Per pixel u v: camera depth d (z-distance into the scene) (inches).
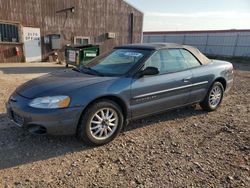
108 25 750.5
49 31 629.9
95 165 119.9
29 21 588.7
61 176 109.9
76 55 467.5
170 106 172.4
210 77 195.2
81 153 131.0
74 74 157.4
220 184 106.3
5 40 557.6
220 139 152.6
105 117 139.8
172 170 116.6
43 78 154.4
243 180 109.2
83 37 701.3
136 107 151.5
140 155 130.5
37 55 620.1
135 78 149.0
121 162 123.0
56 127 126.1
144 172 114.4
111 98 142.0
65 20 655.1
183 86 174.6
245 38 1016.2
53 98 125.6
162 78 161.3
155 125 173.3
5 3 541.3
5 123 164.6
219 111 211.6
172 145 143.2
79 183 105.1
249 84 357.1
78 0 668.7
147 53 161.3
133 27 813.9
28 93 133.8
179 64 176.7
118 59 167.8
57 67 521.3
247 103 241.4
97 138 138.3
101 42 748.0
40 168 115.7
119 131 148.0
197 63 190.7
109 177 110.1
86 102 129.7
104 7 727.1
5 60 566.9
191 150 137.3
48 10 617.3
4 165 116.6
